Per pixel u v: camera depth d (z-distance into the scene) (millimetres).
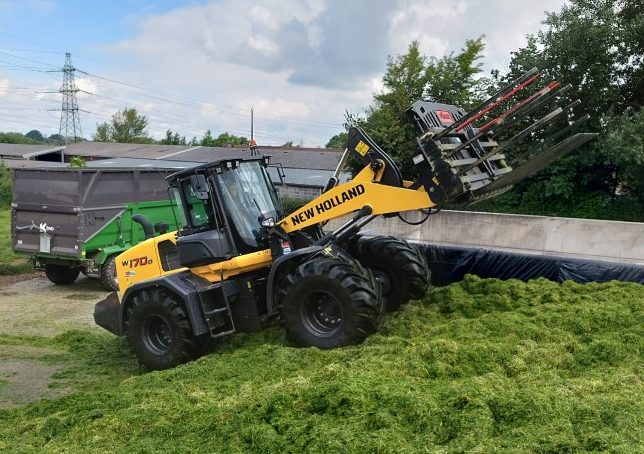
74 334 8945
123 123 70000
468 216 13312
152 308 7156
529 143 14625
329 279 6398
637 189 14477
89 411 5484
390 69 16625
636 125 13234
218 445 4508
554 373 5086
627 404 4223
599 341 5535
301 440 4191
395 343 6102
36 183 12438
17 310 10883
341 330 6402
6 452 4906
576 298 7105
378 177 6867
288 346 6801
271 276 6824
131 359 7934
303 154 31469
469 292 7727
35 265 12867
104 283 12406
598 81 14859
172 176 7387
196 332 6875
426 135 6461
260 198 7629
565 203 15031
